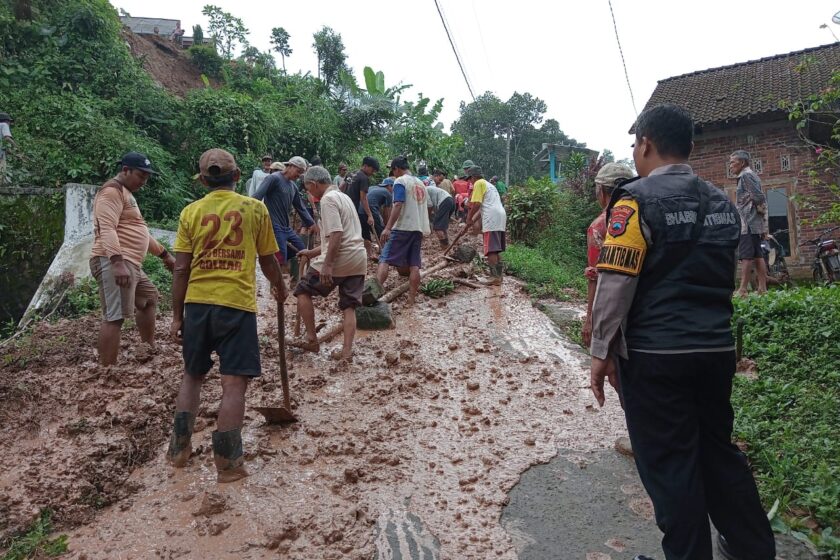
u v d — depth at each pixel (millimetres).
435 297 7988
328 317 7047
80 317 7066
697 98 14367
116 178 5398
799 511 3268
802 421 4180
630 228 2451
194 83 21750
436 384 5148
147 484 3703
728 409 2594
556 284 8758
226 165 3852
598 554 3008
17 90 13055
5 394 4832
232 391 3637
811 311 5812
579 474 3752
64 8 14969
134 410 4395
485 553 3025
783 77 13695
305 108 20109
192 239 3770
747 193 7480
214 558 2996
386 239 7523
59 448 4055
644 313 2480
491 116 43438
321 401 4758
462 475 3738
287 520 3230
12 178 10172
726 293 2520
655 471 2469
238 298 3684
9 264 8508
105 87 14508
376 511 3365
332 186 5574
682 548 2395
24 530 3355
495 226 8586
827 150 6676
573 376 5340
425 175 14320
